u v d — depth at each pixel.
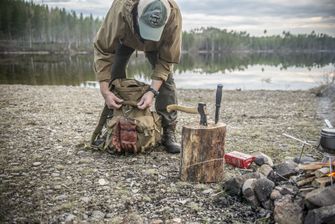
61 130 5.65
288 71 38.69
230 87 20.98
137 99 4.04
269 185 2.80
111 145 4.11
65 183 3.29
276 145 4.85
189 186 3.24
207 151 3.29
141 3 3.35
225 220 2.66
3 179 3.36
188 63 59.94
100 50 3.93
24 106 8.71
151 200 2.97
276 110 9.29
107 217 2.68
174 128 4.40
